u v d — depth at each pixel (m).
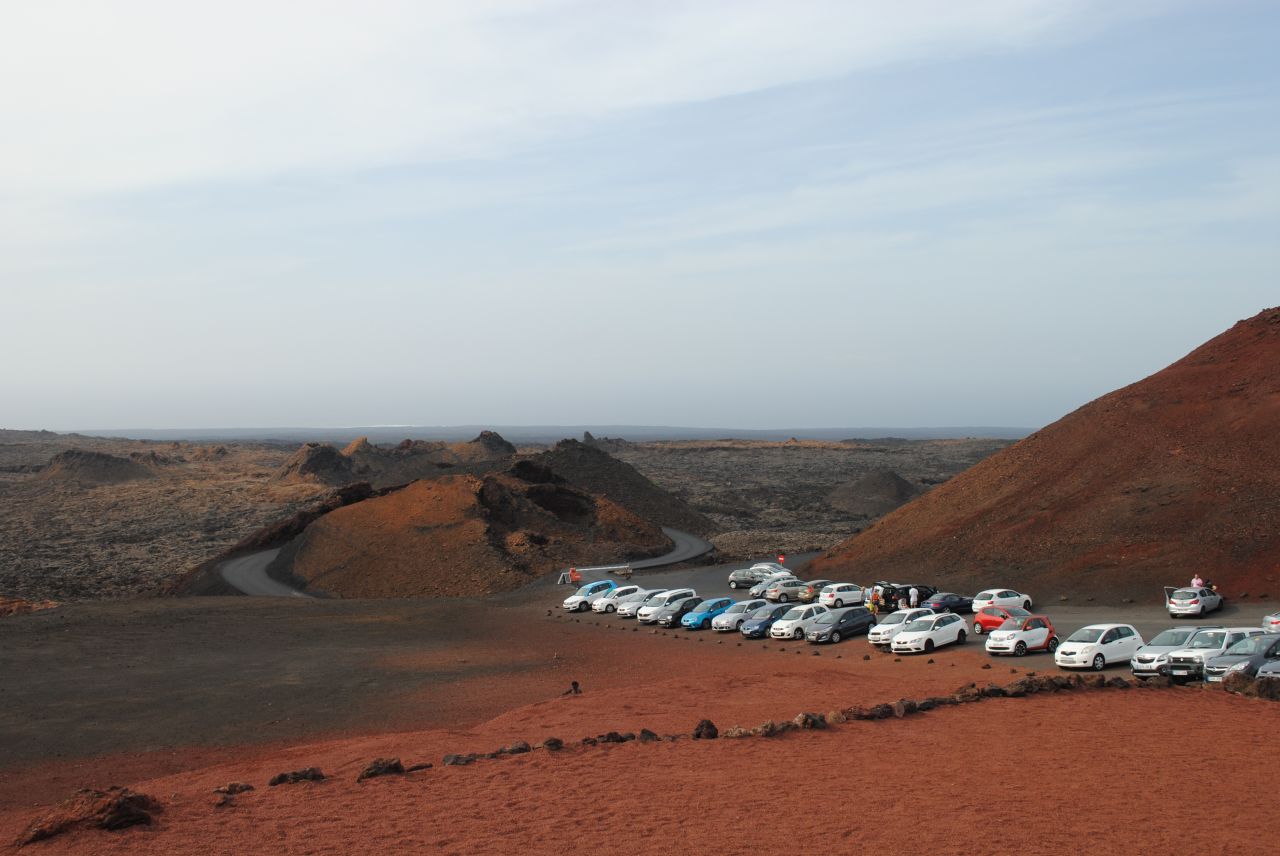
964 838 13.44
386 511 85.88
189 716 30.11
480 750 20.94
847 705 25.12
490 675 36.47
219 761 24.70
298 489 146.62
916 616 40.81
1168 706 22.69
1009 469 67.94
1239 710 22.23
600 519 91.81
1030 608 46.53
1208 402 61.34
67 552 101.81
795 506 143.00
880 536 69.44
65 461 163.00
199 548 105.50
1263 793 15.50
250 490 148.00
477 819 14.86
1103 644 31.55
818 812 14.75
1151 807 14.80
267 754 24.97
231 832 14.50
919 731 20.28
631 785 16.45
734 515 131.75
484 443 177.12
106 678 36.22
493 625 52.38
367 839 14.03
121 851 13.72
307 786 17.19
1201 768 17.05
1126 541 52.25
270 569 81.69
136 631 47.84
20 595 78.44
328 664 39.38
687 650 41.69
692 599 51.84
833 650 40.44
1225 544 48.31
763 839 13.58
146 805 15.55
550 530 85.94
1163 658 29.06
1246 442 55.50
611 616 55.16
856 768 17.30
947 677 30.42
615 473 117.50
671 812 14.91
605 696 27.45
